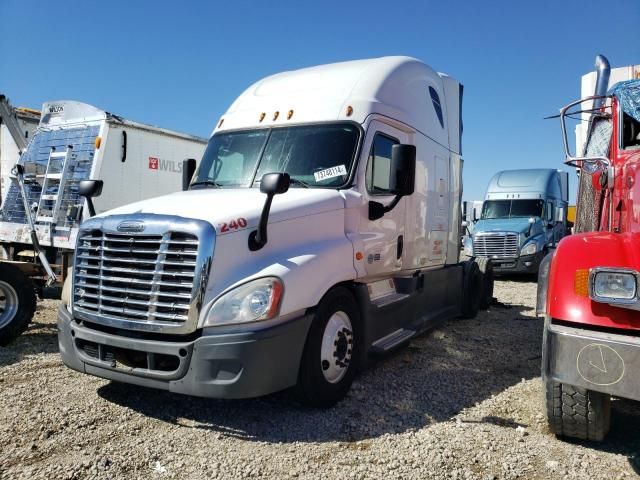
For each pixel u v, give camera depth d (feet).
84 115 30.35
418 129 21.06
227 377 12.34
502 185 57.82
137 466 11.34
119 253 13.75
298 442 12.64
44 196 27.99
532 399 15.78
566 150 15.17
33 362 18.42
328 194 15.89
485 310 32.01
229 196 15.53
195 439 12.69
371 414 14.40
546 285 14.14
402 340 18.38
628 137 14.93
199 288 12.54
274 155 17.67
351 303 15.79
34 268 23.41
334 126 17.44
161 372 12.80
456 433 13.19
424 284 21.88
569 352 11.03
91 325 14.20
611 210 14.76
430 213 22.57
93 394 15.39
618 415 14.43
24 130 37.70
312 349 13.91
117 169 30.14
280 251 14.02
